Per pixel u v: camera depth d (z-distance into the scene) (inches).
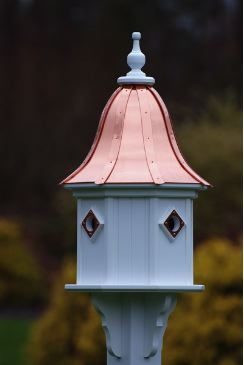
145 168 401.1
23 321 1406.3
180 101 2062.0
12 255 1590.8
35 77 2273.6
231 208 1451.8
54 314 909.8
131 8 2206.0
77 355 884.0
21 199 2124.8
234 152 1489.9
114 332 411.5
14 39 2298.2
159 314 406.6
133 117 411.5
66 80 2253.9
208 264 782.5
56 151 2146.9
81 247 417.7
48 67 2277.3
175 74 2144.4
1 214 2097.7
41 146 2170.3
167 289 398.3
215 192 1451.8
